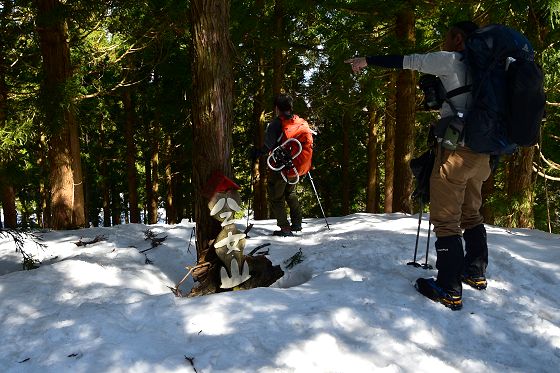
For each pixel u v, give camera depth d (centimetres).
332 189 2323
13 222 1341
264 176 1459
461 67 286
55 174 855
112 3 928
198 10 351
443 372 227
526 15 746
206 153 367
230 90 372
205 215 376
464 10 796
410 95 952
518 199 805
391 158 1627
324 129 2155
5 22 952
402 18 923
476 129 278
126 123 1714
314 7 866
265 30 1091
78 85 827
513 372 230
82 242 554
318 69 1299
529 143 279
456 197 299
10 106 1043
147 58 1318
